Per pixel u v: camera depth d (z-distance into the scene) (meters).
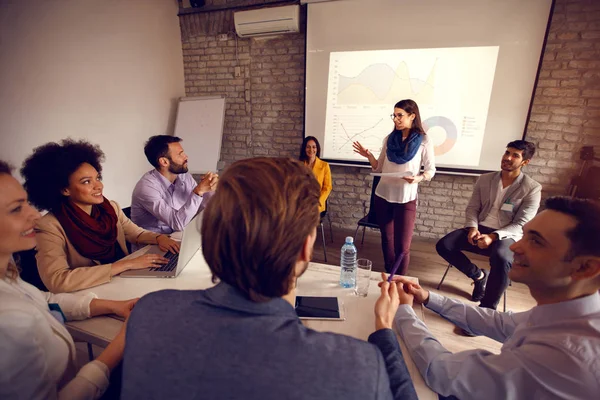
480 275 2.14
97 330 0.88
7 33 2.14
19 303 0.60
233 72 3.63
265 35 3.34
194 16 3.62
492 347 1.76
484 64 2.71
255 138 3.73
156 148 1.88
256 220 0.38
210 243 0.41
